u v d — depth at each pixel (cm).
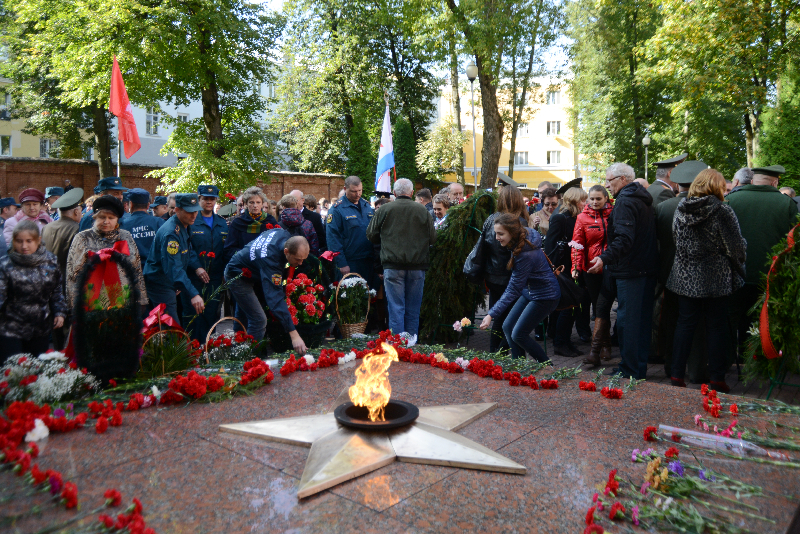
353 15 2598
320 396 357
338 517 206
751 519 207
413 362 454
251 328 503
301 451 269
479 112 4209
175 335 425
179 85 1898
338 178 2566
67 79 1742
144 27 1608
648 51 1716
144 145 3316
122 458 258
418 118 3042
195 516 205
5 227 743
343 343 520
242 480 236
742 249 437
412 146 2702
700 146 2667
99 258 362
